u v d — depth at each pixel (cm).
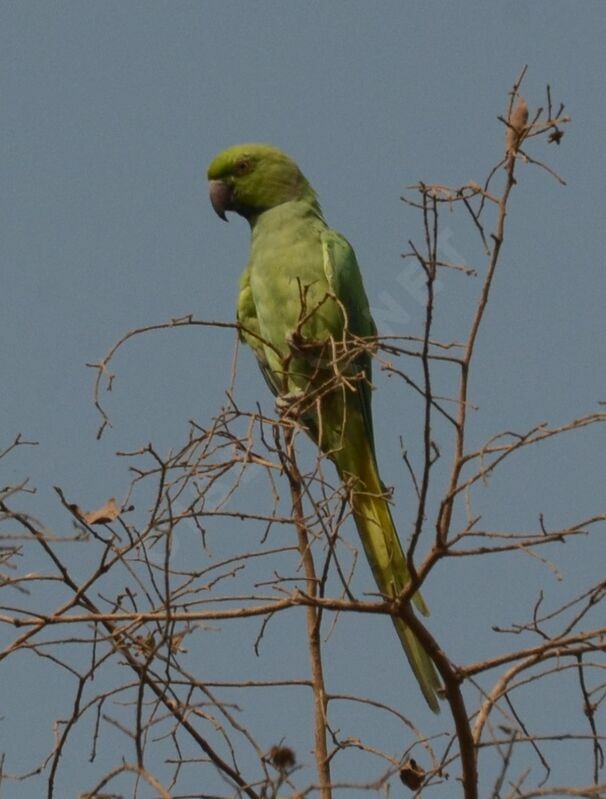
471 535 664
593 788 577
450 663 682
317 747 734
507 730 643
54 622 684
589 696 678
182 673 678
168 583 654
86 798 595
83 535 671
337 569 690
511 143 712
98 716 670
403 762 693
